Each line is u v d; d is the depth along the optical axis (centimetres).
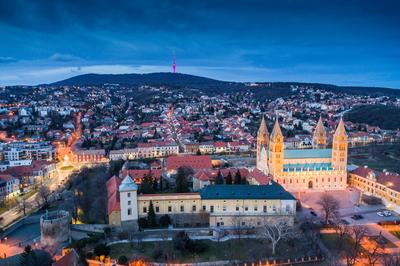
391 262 14838
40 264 14925
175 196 19425
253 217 19325
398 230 19025
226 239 17800
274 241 16350
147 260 15788
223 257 16112
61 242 18325
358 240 16762
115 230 18675
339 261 15550
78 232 19062
